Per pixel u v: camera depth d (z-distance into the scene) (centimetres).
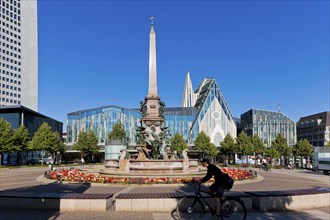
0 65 13388
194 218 1103
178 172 2792
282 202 1301
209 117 11344
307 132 13588
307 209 1324
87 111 10588
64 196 1316
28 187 2183
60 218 1139
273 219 1123
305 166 7038
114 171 2927
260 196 1291
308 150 8212
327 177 3553
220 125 11406
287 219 1123
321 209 1323
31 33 15150
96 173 3083
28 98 14738
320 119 12812
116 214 1204
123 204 1259
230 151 8931
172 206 1255
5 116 8656
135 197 1272
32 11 15325
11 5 14075
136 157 3381
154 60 3728
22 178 3048
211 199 1156
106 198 1288
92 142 8325
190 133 11094
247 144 8475
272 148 8119
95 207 1277
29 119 9050
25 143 6812
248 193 1357
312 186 2400
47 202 1295
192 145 10875
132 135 10638
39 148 7075
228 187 1073
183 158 3031
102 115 10462
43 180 2656
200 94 13150
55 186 2216
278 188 2192
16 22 14300
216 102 11475
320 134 12544
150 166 2775
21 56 14475
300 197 1329
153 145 3253
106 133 10350
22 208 1313
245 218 1094
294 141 12119
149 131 3531
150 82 3681
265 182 2673
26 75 14725
